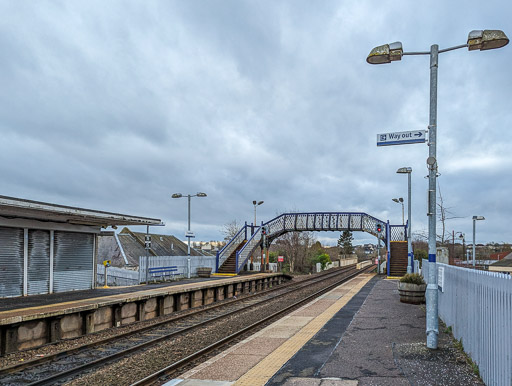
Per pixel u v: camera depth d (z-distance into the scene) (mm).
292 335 10875
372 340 10109
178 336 12977
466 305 8695
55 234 19094
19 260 17219
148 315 17609
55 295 17359
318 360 8328
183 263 32594
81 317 13438
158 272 28750
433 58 9461
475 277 7793
